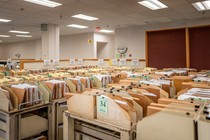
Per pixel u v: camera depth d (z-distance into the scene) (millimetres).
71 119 1492
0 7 5168
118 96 1293
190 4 5043
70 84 2260
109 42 11211
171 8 5457
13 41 14969
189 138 815
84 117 1350
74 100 1423
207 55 2490
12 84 2072
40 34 10844
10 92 1828
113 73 2926
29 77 2672
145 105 1281
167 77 2088
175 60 2768
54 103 2088
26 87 1879
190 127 813
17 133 1794
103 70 3518
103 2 4793
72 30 9578
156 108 953
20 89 1833
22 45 14664
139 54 8484
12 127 1745
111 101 1198
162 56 2873
